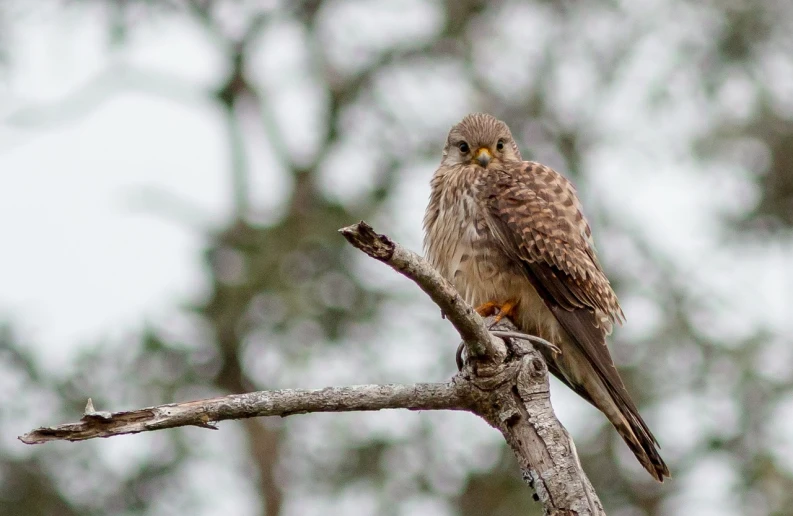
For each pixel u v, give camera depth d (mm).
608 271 15344
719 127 15773
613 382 7594
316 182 16938
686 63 16859
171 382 13328
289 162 17078
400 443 13359
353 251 14766
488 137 8969
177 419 5480
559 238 8141
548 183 8523
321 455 13789
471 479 13117
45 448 12844
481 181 8422
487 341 5844
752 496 13227
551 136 17750
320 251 14812
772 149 15523
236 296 14266
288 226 15086
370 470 13281
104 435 5395
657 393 13859
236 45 17703
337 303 14305
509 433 6012
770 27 16750
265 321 14305
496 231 8164
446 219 8453
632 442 7496
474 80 17828
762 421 13688
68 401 12594
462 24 17969
